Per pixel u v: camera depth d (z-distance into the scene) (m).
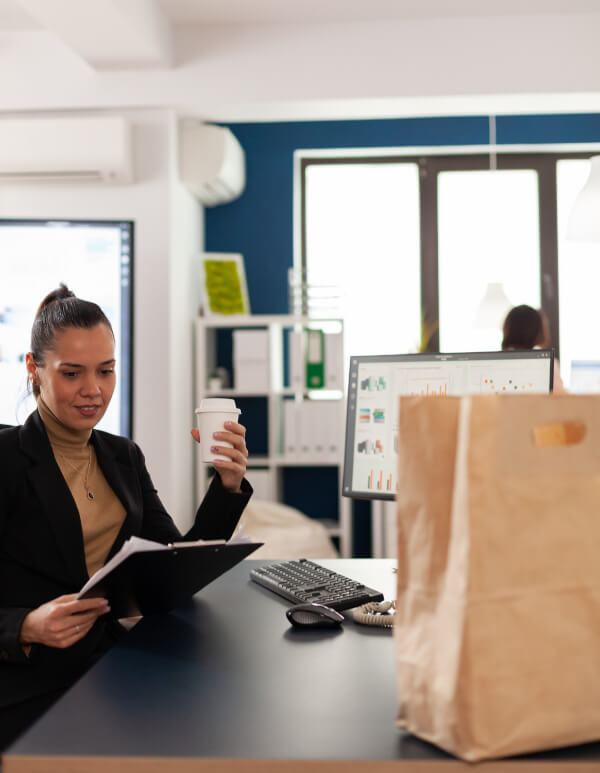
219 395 4.05
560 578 0.72
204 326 4.04
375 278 4.56
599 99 3.71
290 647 1.05
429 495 0.75
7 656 1.15
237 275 4.18
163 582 1.14
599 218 3.15
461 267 4.55
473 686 0.68
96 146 3.58
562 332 4.52
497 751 0.68
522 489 0.71
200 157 3.88
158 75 3.70
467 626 0.68
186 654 1.02
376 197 4.57
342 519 3.96
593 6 3.57
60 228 3.67
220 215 4.47
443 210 4.56
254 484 4.02
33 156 3.59
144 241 3.71
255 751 0.71
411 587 0.78
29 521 1.32
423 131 4.43
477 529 0.70
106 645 1.39
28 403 3.61
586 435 0.73
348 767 0.69
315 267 4.57
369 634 1.12
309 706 0.83
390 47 3.68
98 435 1.53
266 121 4.44
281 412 4.36
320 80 3.69
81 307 1.38
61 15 3.11
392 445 1.51
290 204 4.45
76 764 0.70
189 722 0.79
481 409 0.71
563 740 0.70
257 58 3.71
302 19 3.68
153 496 1.64
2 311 3.64
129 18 3.17
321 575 1.43
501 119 4.40
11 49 3.72
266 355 3.99
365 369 1.57
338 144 4.45
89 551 1.41
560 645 0.71
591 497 0.73
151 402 3.67
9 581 1.31
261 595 1.36
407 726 0.76
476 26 3.66
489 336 4.51
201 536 1.45
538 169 4.52
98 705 0.84
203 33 3.72
